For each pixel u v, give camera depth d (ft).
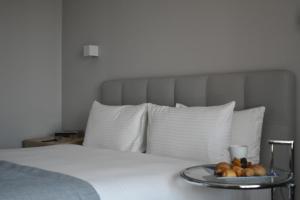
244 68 8.85
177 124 8.18
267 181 5.20
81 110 13.58
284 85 7.76
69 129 14.12
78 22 13.64
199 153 7.63
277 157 7.82
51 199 4.85
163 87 10.02
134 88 10.86
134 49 11.57
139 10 11.41
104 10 12.59
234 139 7.85
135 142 9.29
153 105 9.36
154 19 10.95
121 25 12.00
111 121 9.78
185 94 9.48
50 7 14.24
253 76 8.24
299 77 7.89
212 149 7.52
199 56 9.80
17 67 13.43
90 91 13.20
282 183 5.16
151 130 8.77
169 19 10.53
